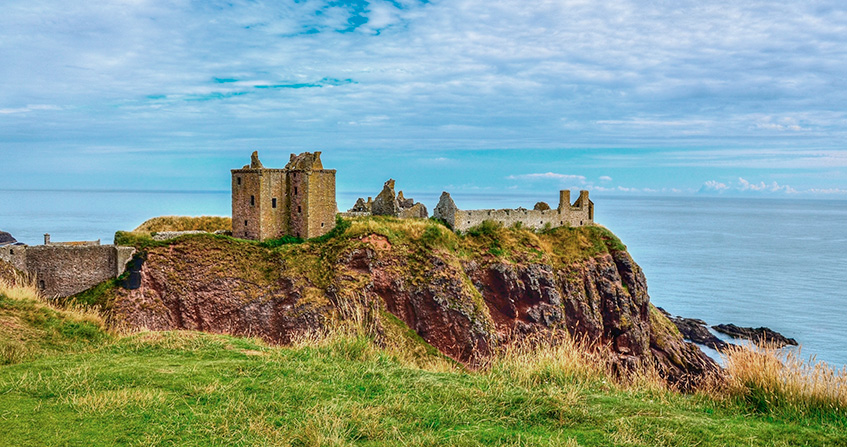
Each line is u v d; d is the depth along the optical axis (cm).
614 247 6334
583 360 1466
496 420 1060
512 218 5978
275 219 4909
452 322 4503
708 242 18750
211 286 4453
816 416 1112
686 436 985
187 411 1058
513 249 5497
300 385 1219
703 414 1141
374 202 5947
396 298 4550
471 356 4438
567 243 6106
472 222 5622
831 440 973
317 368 1377
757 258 14438
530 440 954
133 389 1157
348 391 1212
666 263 13312
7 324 1659
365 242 4703
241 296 4438
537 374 1352
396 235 4922
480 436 980
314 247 4784
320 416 1044
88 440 918
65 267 4216
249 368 1341
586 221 6938
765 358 1292
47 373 1257
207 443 938
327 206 5100
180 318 4378
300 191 4912
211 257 4562
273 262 4625
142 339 1628
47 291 4153
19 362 1378
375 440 967
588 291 5744
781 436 991
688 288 10056
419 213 5988
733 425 1053
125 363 1364
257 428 988
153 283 4406
